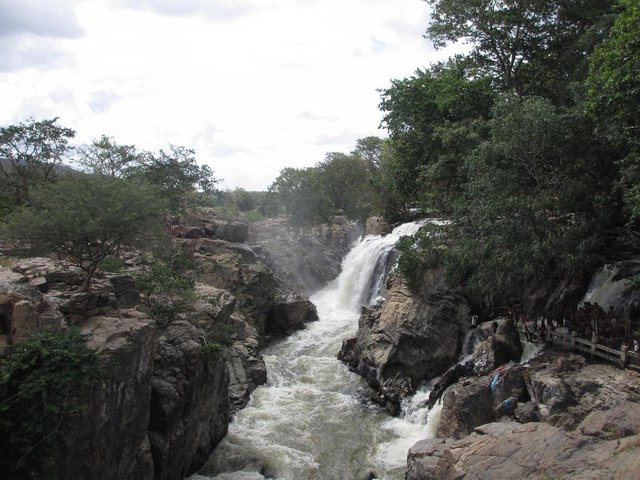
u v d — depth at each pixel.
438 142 35.97
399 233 43.44
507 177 24.77
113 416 14.81
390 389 25.36
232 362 27.42
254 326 35.06
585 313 22.20
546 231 23.20
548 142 23.70
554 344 22.91
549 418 17.33
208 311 26.55
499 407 19.58
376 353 27.20
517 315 25.72
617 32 19.23
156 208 20.48
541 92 35.59
